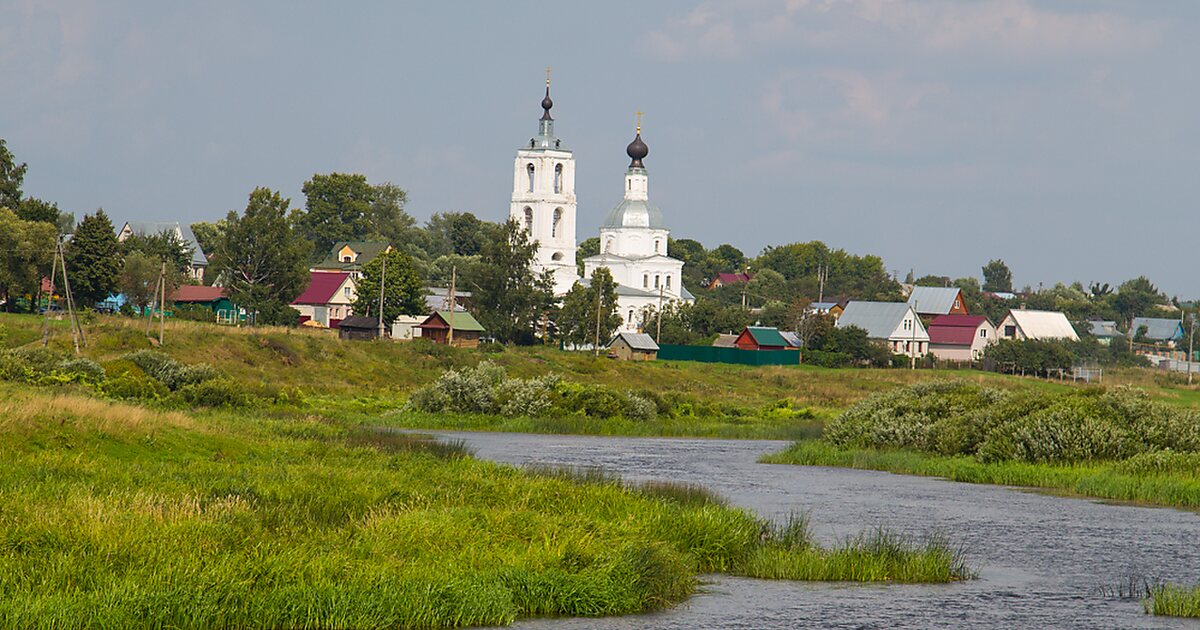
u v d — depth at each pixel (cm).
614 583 3844
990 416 8675
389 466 6488
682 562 4188
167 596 3291
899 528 5641
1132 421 8300
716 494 6550
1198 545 5284
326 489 5094
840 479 7706
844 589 4241
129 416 6444
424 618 3522
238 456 6531
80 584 3388
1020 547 5191
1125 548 5197
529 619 3688
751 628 3684
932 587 4328
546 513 4719
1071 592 4300
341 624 3391
